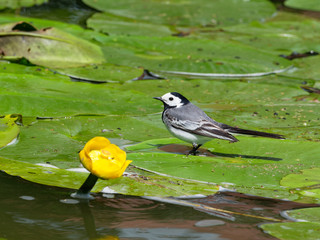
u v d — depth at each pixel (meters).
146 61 16.59
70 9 22.45
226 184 8.23
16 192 7.59
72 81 13.50
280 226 6.83
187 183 8.22
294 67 17.56
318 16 24.98
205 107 12.98
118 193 7.75
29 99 11.62
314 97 14.30
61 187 7.88
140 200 7.57
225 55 17.95
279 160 9.28
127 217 6.97
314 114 12.75
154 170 8.59
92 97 12.48
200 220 6.98
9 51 14.91
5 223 6.56
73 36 16.16
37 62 15.02
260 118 12.30
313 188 8.16
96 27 19.83
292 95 14.41
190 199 7.66
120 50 17.47
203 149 10.39
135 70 15.39
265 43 20.14
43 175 7.99
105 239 6.26
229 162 9.12
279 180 8.43
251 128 11.46
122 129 10.91
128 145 10.01
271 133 10.69
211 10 24.22
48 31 15.61
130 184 8.05
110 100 12.50
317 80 16.16
